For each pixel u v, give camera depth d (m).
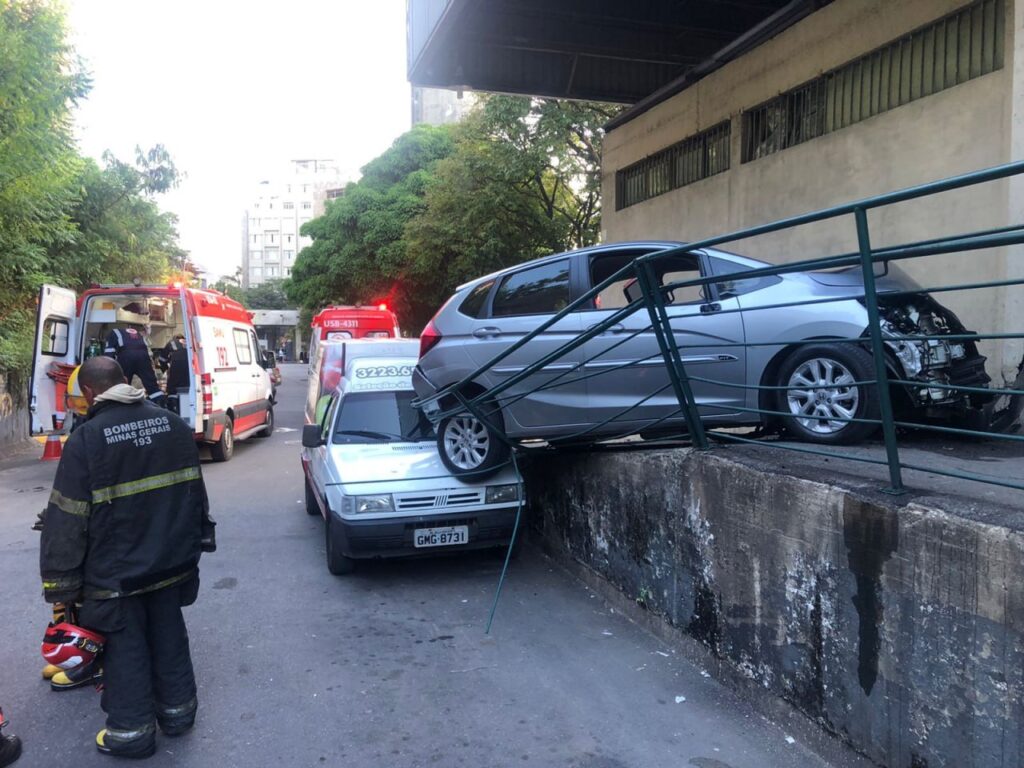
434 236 20.55
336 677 4.25
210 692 4.08
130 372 9.88
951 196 7.00
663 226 11.93
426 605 5.41
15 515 8.18
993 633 2.55
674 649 4.54
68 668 3.34
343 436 6.70
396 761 3.40
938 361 4.71
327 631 4.93
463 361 5.89
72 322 10.76
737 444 4.76
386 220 25.72
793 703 3.54
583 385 5.46
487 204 18.97
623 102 12.87
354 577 6.06
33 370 9.99
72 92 12.67
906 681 2.90
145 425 3.44
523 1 9.85
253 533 7.41
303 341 73.56
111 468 3.28
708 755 3.41
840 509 3.22
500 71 11.96
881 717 3.02
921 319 4.86
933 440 5.37
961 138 6.92
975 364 5.02
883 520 3.00
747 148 10.05
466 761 3.39
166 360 12.90
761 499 3.73
